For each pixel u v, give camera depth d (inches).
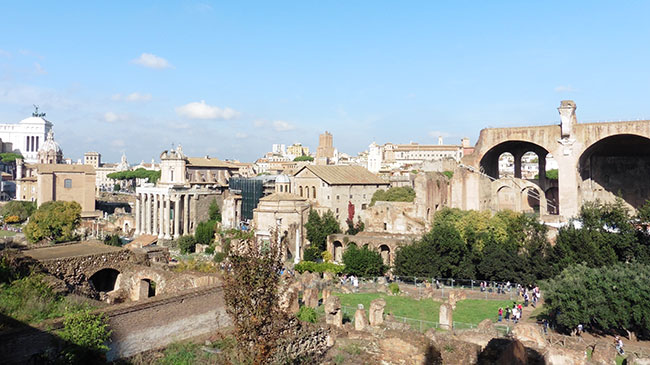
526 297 2012.8
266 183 4894.2
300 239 3506.4
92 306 1119.6
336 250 3329.2
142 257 1604.3
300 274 2524.6
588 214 2346.2
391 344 1116.5
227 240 3508.9
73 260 1396.4
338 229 3538.4
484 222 2728.8
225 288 904.9
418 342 1088.8
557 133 3230.8
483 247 2477.9
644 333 1621.6
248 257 899.4
